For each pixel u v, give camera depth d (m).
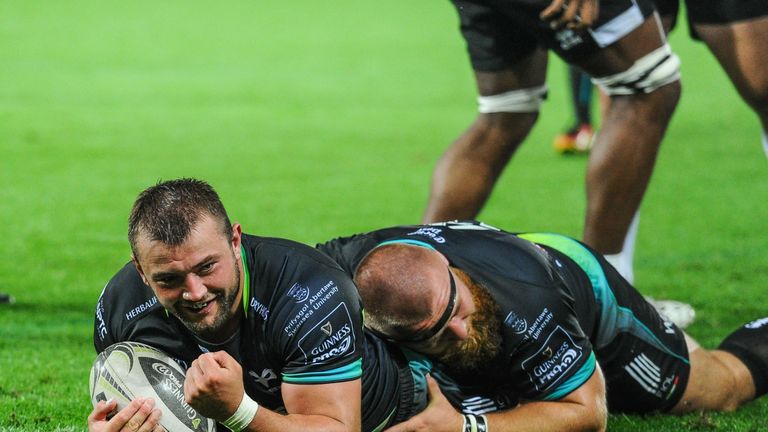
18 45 62.69
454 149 18.30
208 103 46.19
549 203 28.61
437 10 83.00
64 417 13.59
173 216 9.75
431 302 11.23
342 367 10.55
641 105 16.58
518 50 17.59
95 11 79.88
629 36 16.09
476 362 11.95
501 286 11.82
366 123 41.84
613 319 13.35
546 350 11.79
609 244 17.02
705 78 52.16
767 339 14.60
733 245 24.08
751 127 39.47
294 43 65.75
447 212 18.16
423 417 11.52
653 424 13.70
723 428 13.50
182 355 11.09
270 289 10.71
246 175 32.47
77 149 36.28
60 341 17.14
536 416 11.71
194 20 76.44
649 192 29.73
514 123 18.14
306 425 10.23
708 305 19.38
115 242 24.44
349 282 10.91
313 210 27.81
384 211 27.72
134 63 57.53
